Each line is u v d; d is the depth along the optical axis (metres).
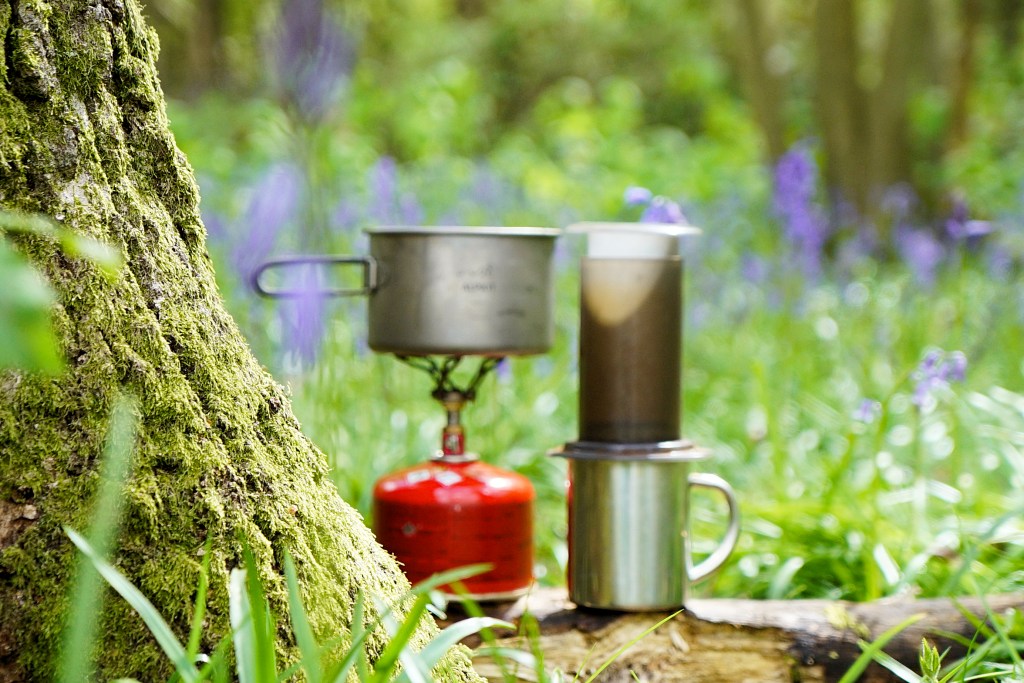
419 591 1.25
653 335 2.19
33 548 1.40
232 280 4.81
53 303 1.45
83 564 1.38
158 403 1.50
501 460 3.71
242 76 11.44
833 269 6.61
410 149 11.41
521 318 2.26
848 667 2.13
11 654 1.38
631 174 10.73
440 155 9.89
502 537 2.22
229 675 1.41
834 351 5.56
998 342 4.98
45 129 1.51
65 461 1.43
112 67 1.60
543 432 4.19
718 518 3.29
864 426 3.47
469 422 3.83
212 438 1.53
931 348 4.61
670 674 2.12
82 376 1.46
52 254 1.47
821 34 10.17
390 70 15.68
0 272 0.63
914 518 3.00
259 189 4.04
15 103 1.49
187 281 1.61
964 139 11.98
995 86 13.71
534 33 17.11
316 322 2.85
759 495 3.71
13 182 1.48
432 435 3.93
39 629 1.38
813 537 3.02
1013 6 13.96
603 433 2.19
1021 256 5.33
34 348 0.62
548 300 2.32
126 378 1.49
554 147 12.59
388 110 11.72
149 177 1.63
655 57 16.98
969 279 5.39
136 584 1.41
